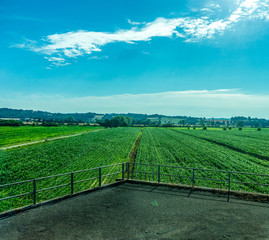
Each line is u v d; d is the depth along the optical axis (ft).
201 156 132.67
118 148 160.56
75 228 25.30
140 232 24.64
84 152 140.97
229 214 29.17
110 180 71.10
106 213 29.07
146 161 113.80
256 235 24.32
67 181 71.77
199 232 24.77
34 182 31.09
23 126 469.98
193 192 37.06
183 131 422.82
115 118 588.50
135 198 34.24
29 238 23.24
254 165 108.06
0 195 57.21
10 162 107.04
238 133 376.07
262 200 33.71
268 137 288.92
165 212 29.55
